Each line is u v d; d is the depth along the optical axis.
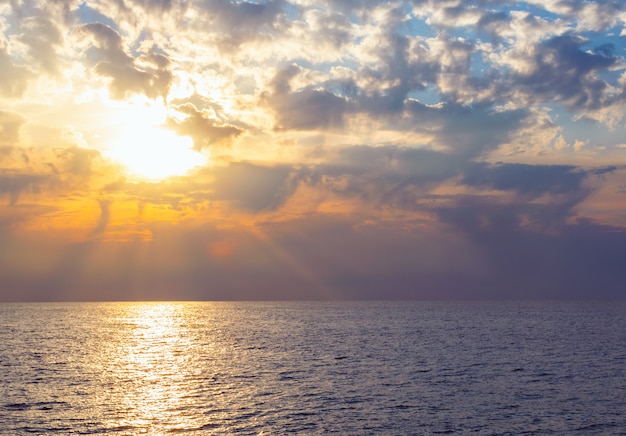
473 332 132.38
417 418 46.41
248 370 71.88
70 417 46.50
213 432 42.59
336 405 51.03
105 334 131.62
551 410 49.09
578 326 153.62
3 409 48.97
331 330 141.88
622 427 43.88
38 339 116.12
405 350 93.50
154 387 59.78
